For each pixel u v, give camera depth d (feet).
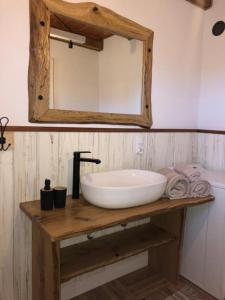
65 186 4.82
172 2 6.15
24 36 4.08
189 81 6.88
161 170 5.70
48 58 4.32
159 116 6.27
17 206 4.29
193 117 7.13
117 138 5.48
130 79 5.55
